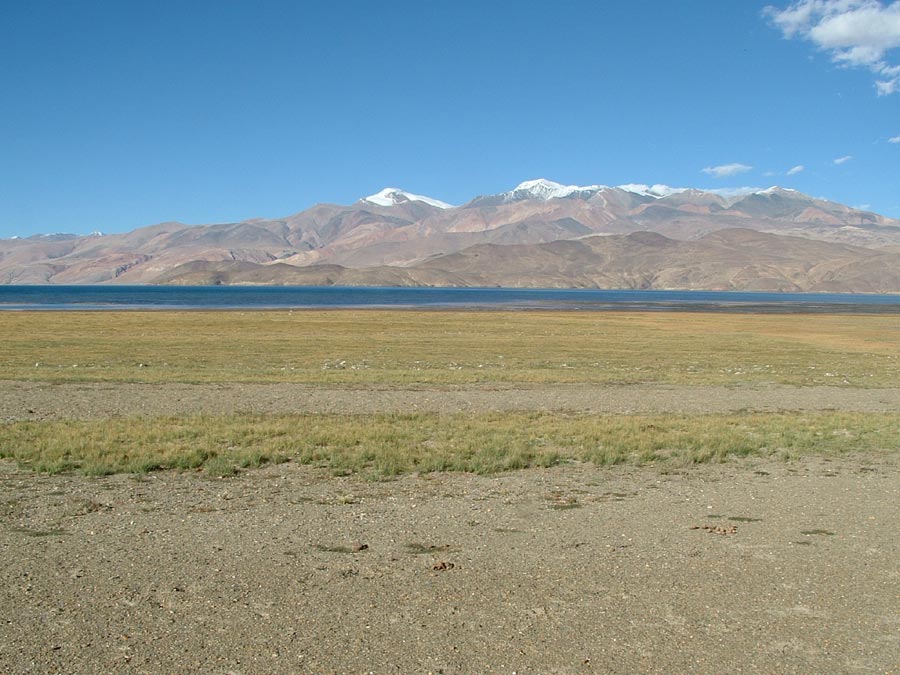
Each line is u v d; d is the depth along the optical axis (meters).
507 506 13.05
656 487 14.64
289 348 48.03
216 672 7.10
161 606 8.53
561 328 72.25
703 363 42.22
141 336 56.75
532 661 7.38
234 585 9.16
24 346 47.41
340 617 8.29
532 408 25.23
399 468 15.70
